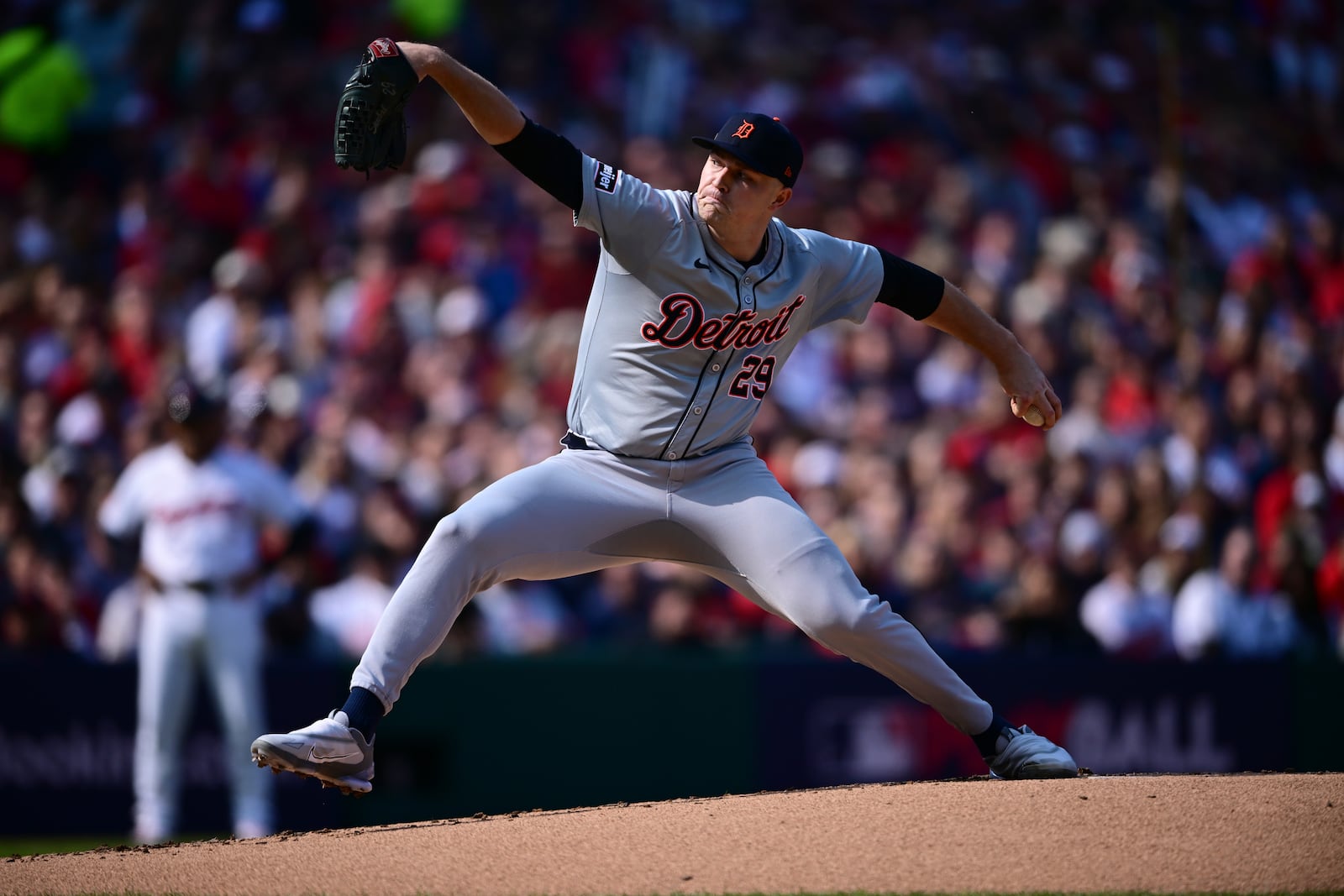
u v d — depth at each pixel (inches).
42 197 1649.9
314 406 1336.1
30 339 1433.3
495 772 1008.2
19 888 470.3
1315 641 1170.0
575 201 484.1
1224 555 1146.7
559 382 1353.3
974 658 1032.8
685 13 1891.0
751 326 504.1
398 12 1822.1
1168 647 1118.4
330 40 1809.8
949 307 545.6
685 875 441.7
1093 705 1040.2
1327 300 1717.5
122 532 953.5
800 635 1085.1
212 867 476.4
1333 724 1064.8
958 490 1185.4
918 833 465.1
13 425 1353.3
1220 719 1051.9
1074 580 1150.3
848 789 532.7
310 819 1003.9
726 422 517.7
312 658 1009.5
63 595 1095.6
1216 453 1337.4
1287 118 2030.0
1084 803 487.5
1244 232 1792.6
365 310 1414.9
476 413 1312.7
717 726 1018.1
